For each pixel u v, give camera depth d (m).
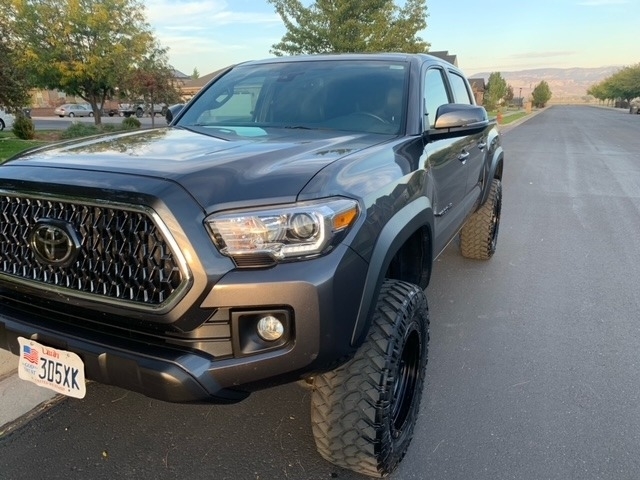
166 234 1.77
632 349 3.68
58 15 26.59
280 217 1.82
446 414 2.91
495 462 2.53
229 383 1.86
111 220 1.88
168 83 29.70
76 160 2.12
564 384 3.23
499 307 4.39
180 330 1.83
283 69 3.68
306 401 3.00
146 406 2.92
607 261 5.66
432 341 3.77
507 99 105.06
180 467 2.47
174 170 1.92
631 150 18.52
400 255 2.88
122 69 27.56
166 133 2.85
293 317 1.83
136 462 2.49
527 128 33.19
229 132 2.91
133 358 1.85
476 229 5.32
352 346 2.01
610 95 128.25
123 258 1.87
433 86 3.67
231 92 3.61
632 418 2.89
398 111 3.13
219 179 1.90
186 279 1.77
